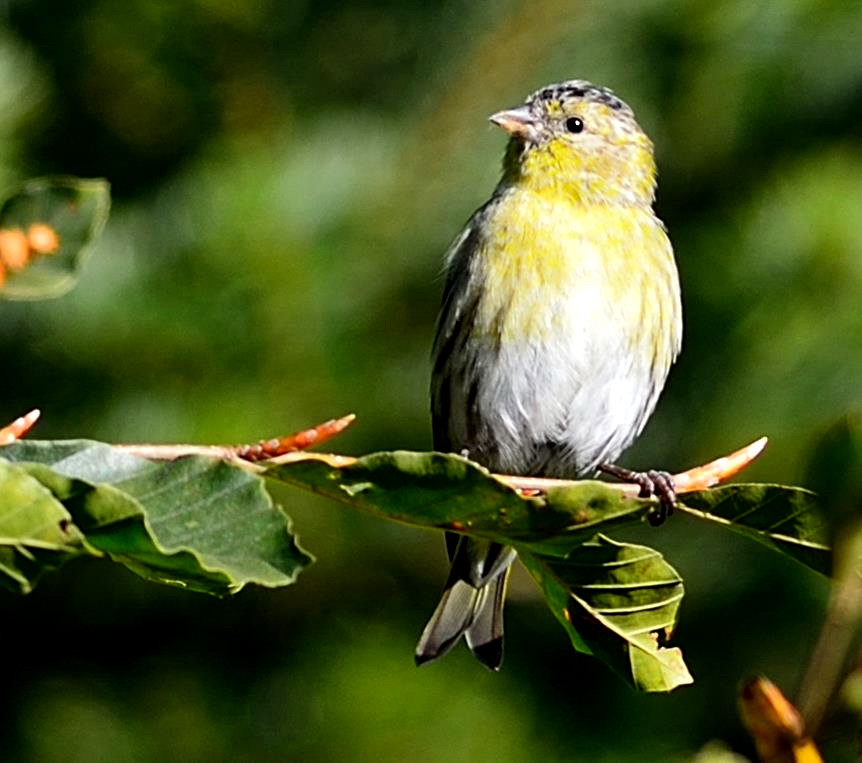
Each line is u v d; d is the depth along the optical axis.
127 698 12.26
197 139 12.08
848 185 11.58
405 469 4.22
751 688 3.91
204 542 4.03
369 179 11.39
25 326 11.08
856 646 6.33
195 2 12.17
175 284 10.98
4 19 12.26
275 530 4.06
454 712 11.42
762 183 11.87
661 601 4.74
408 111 11.91
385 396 11.20
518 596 12.05
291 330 10.99
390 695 11.45
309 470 4.24
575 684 11.79
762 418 11.21
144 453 4.28
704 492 4.45
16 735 12.23
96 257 11.09
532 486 4.79
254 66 12.19
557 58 11.97
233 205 11.02
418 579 12.09
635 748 11.53
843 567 3.93
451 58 12.03
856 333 11.23
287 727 11.73
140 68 12.24
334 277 11.03
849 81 11.83
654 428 11.55
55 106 11.90
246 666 12.25
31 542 3.70
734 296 11.55
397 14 12.14
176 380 11.02
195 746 11.95
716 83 11.91
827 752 9.41
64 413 11.09
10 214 4.75
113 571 12.52
